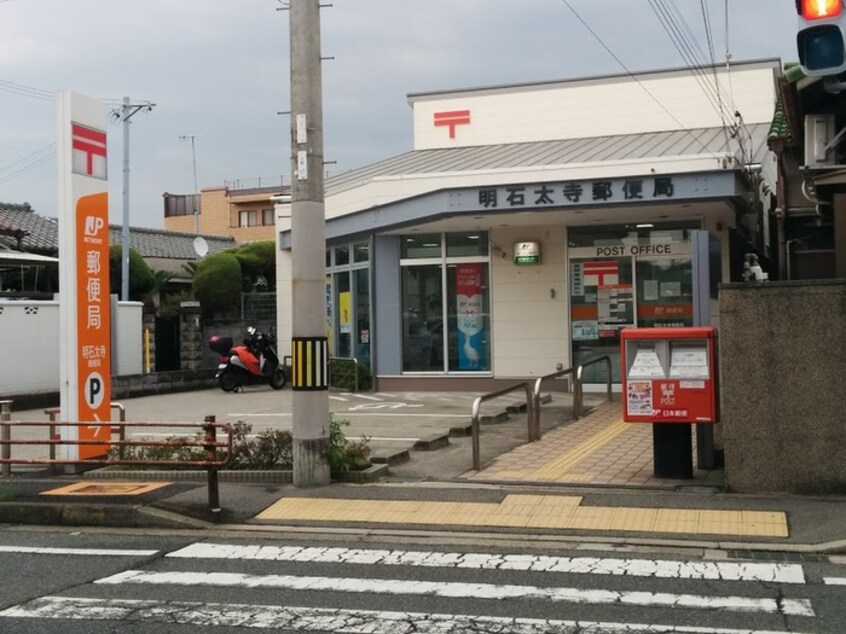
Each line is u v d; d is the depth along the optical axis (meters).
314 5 10.07
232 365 21.52
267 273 29.77
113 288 26.89
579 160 18.67
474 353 19.64
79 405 11.19
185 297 27.52
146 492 9.73
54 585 6.84
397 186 19.55
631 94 21.84
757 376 9.07
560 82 22.52
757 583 6.62
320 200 10.10
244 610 6.15
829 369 8.88
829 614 5.89
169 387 21.95
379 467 10.64
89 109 11.44
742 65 20.97
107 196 11.71
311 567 7.29
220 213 56.16
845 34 5.50
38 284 25.39
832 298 8.85
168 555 7.73
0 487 10.09
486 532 8.29
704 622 5.77
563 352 18.94
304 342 10.00
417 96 23.91
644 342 9.88
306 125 10.02
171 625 5.85
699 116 21.28
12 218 29.17
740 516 8.31
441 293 19.83
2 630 5.77
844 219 9.96
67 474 11.12
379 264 20.05
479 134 23.36
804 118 11.66
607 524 8.28
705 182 14.98
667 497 9.06
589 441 12.74
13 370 19.22
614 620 5.84
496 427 14.38
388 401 18.08
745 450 9.12
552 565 7.20
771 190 17.69
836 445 8.87
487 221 18.11
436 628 5.72
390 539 8.20
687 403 9.66
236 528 8.71
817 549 7.50
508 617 5.93
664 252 18.38
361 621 5.89
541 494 9.40
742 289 9.12
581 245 18.83
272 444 10.85
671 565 7.13
